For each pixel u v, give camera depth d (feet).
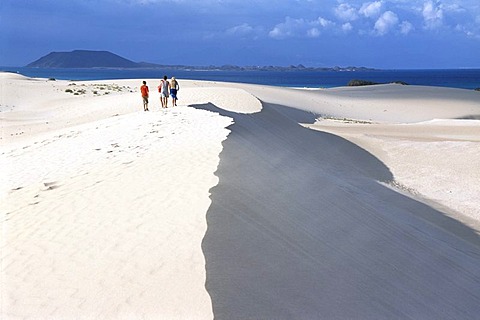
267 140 58.65
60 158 46.39
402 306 21.31
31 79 226.38
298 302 18.58
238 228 23.27
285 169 42.27
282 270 20.67
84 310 17.07
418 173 62.90
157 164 35.60
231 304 17.10
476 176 60.23
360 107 175.01
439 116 167.12
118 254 20.66
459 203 49.78
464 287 26.78
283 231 25.18
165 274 18.65
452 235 38.40
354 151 75.05
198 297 17.10
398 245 30.19
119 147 46.06
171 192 27.96
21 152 55.72
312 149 69.00
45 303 17.78
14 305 17.78
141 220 24.02
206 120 58.29
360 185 50.65
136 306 16.85
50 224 25.48
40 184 35.91
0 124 105.70
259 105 98.89
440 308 22.68
